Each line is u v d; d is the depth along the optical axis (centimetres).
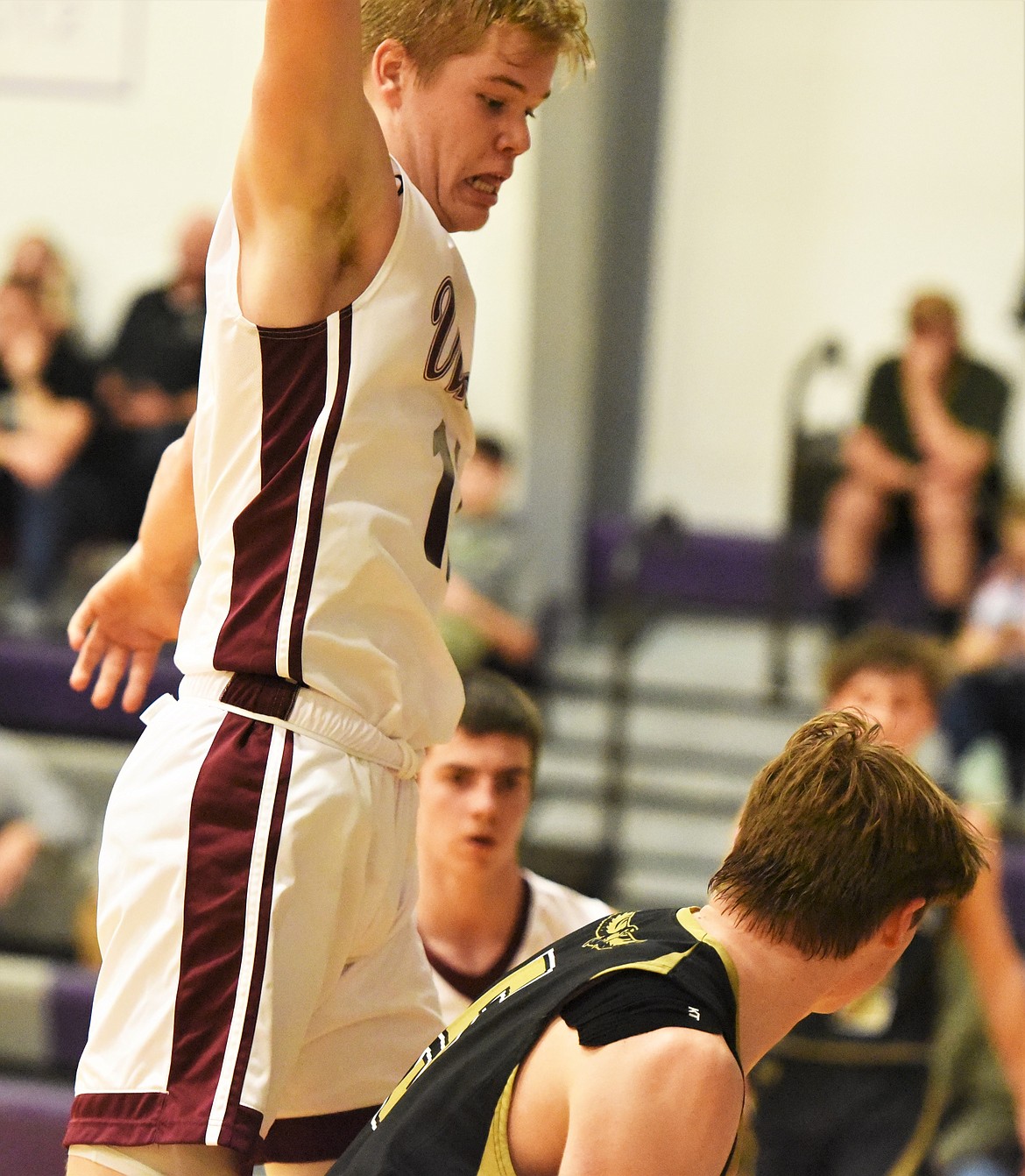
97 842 1412
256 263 425
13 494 1686
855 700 845
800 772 402
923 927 796
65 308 1677
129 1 1827
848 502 1659
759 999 391
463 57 441
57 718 1576
